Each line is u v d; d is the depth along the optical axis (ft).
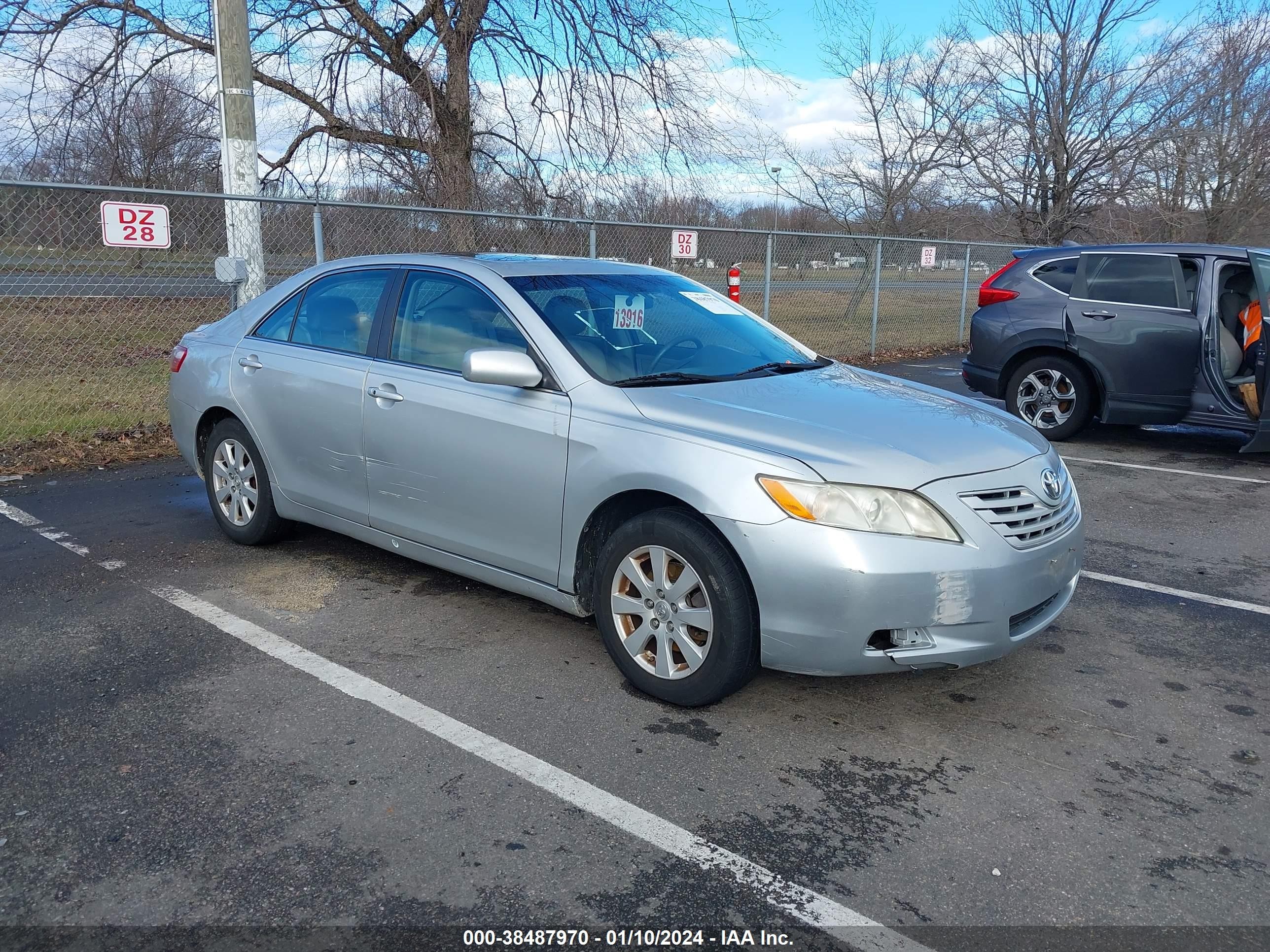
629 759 10.37
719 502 10.60
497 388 12.94
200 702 11.45
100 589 15.17
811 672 10.57
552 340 12.75
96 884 8.18
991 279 29.30
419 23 42.57
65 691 11.66
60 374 33.68
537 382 12.17
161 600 14.75
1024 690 12.25
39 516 19.22
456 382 13.41
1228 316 25.63
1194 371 24.97
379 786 9.71
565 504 12.10
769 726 11.18
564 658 12.89
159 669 12.34
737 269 39.24
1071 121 65.46
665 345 13.73
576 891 8.21
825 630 10.29
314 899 8.04
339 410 14.80
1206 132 64.75
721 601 10.76
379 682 12.07
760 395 12.48
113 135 43.98
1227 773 10.35
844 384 13.64
